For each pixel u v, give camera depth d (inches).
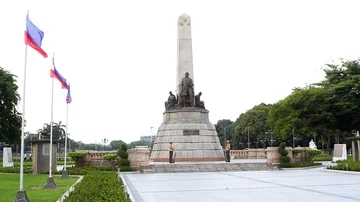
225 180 941.2
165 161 1491.1
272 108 2427.4
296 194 665.0
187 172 1245.1
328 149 2844.5
